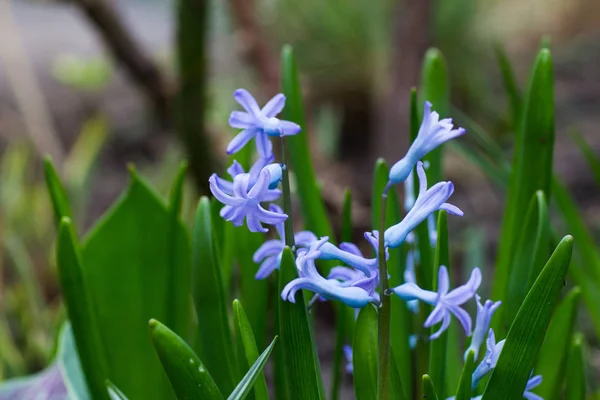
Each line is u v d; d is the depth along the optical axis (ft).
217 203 2.71
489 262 6.11
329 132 8.98
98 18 5.13
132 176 2.80
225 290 2.62
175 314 2.83
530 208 2.60
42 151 8.23
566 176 7.79
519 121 2.91
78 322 2.60
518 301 2.61
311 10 9.99
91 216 8.26
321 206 2.82
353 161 9.45
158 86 5.47
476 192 7.97
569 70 11.35
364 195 7.96
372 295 2.29
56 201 2.68
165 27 16.22
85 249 2.81
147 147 9.95
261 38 5.29
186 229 2.81
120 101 10.93
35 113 8.59
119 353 2.84
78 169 7.26
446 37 10.00
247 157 2.78
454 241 6.76
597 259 3.11
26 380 3.12
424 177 2.26
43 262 6.57
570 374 2.65
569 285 4.27
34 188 7.58
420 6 5.88
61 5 5.56
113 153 9.86
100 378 2.64
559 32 13.10
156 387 2.86
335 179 5.94
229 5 5.22
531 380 2.38
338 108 10.01
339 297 2.25
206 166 4.64
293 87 2.77
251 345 2.35
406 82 6.02
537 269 2.55
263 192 2.22
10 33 9.87
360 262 2.27
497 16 11.50
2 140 9.58
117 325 2.83
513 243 2.71
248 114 2.30
